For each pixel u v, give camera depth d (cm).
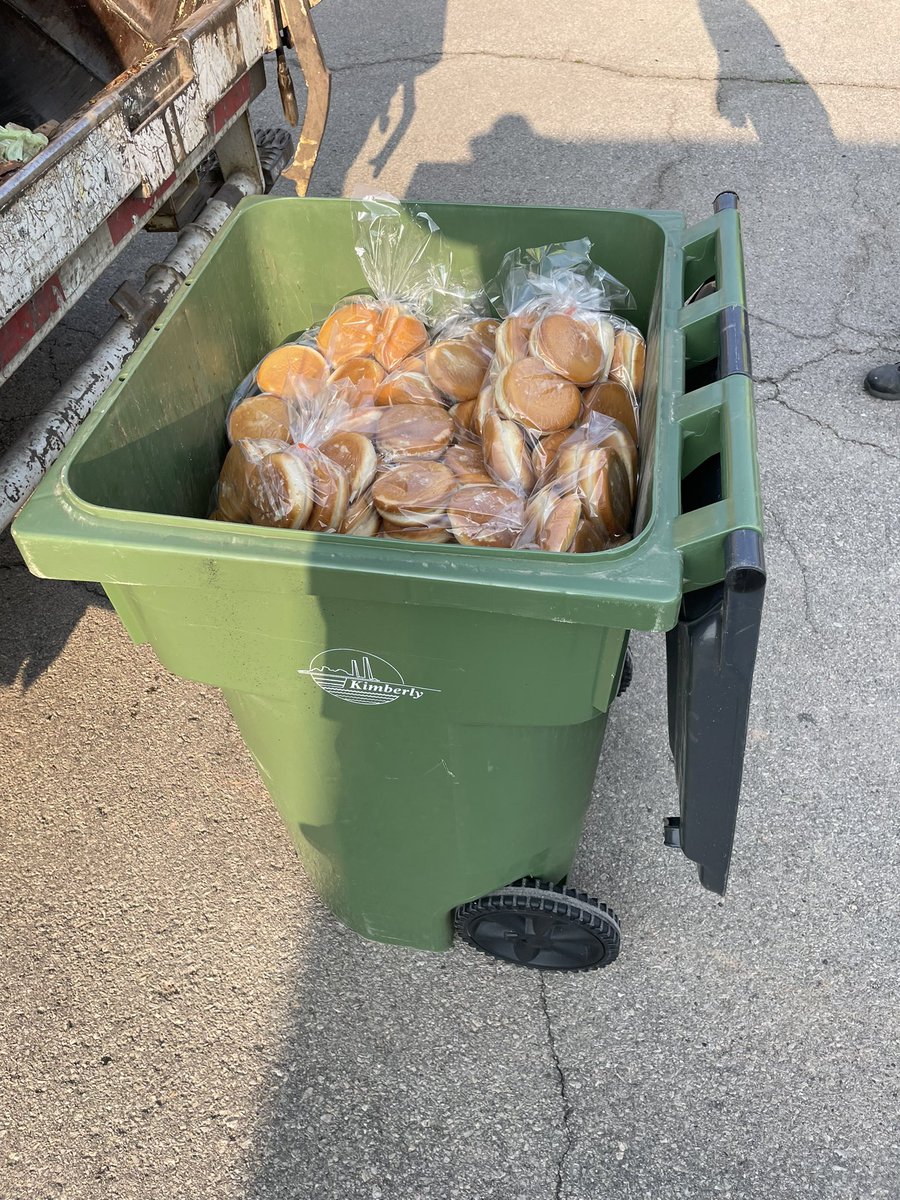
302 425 148
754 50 498
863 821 196
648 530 98
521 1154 153
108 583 114
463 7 560
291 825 159
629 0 556
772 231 369
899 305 331
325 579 100
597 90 471
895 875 187
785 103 452
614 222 156
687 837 128
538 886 156
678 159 416
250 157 245
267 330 173
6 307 146
